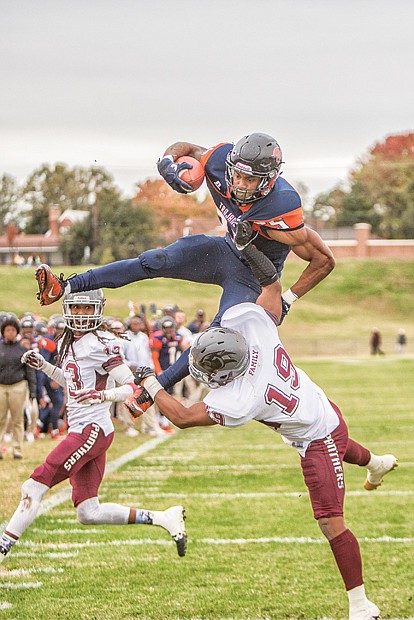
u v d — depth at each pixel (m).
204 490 12.77
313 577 8.48
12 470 14.37
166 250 7.07
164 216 72.06
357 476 13.92
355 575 6.96
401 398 27.48
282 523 10.70
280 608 7.57
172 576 8.56
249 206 6.77
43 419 19.02
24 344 17.70
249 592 8.02
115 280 7.05
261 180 6.59
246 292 7.08
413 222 94.12
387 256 80.12
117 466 15.05
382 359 50.25
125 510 8.47
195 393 21.14
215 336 6.75
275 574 8.60
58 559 9.21
